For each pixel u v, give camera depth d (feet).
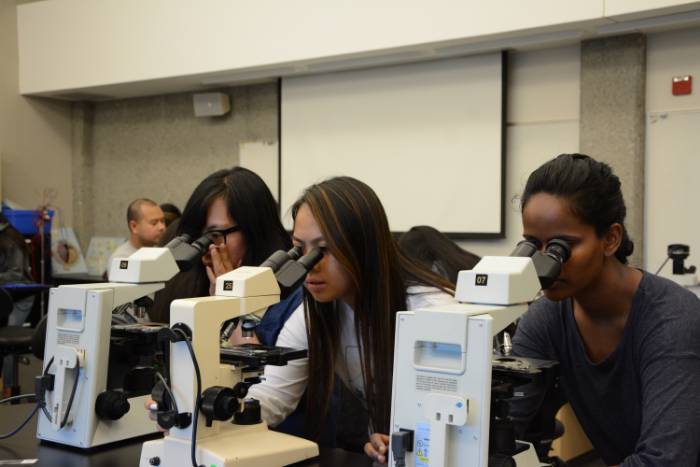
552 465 3.81
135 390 4.88
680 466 3.27
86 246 21.04
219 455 3.89
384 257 4.51
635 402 3.85
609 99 12.21
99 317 4.63
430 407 3.16
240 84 17.53
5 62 19.62
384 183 14.93
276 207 6.28
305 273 4.25
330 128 15.71
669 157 11.94
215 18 15.93
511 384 3.34
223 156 18.15
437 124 14.21
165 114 19.33
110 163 20.59
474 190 13.79
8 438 4.92
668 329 3.51
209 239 5.24
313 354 4.82
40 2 19.22
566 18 11.62
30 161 20.34
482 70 13.61
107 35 17.89
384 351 4.52
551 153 13.15
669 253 10.82
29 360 13.62
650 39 12.08
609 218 3.54
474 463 3.09
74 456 4.51
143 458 4.21
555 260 3.36
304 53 14.65
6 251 16.51
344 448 5.30
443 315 3.17
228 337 4.43
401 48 13.62
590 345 4.02
